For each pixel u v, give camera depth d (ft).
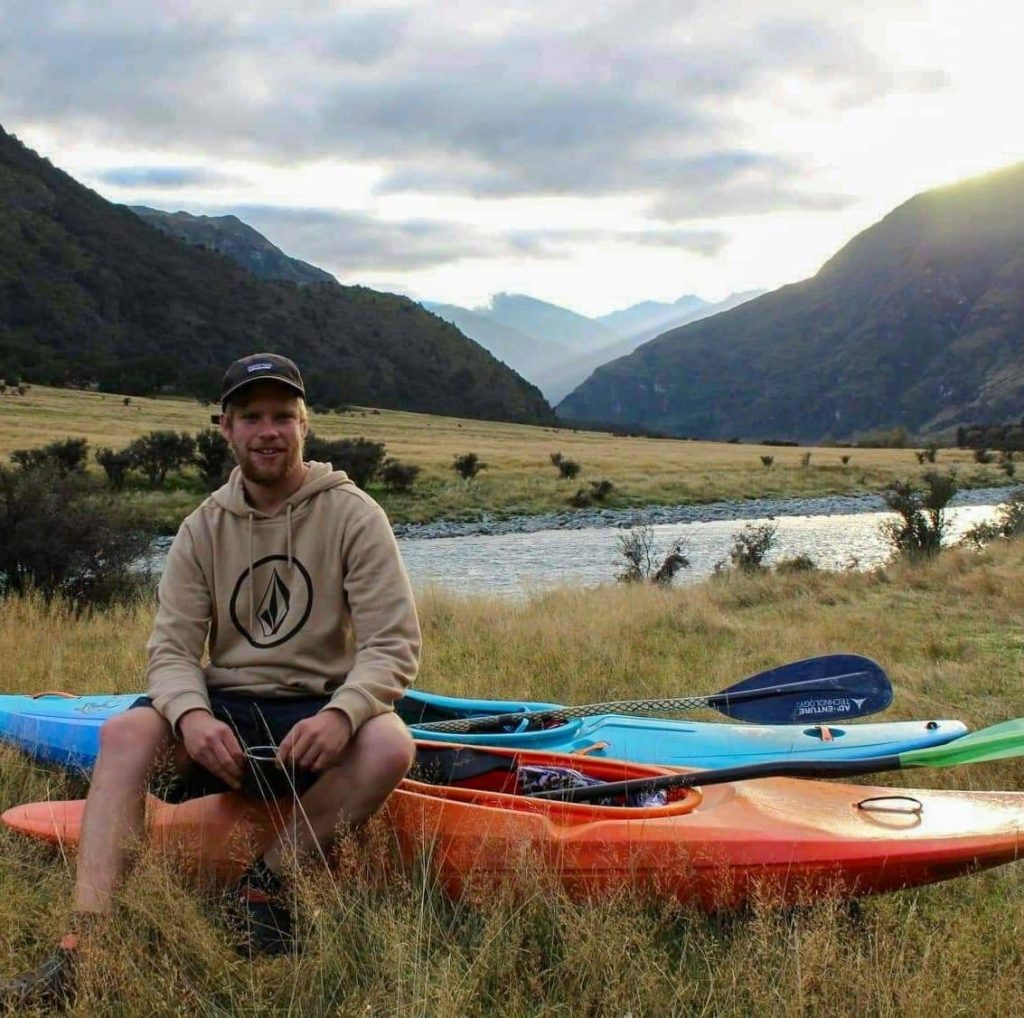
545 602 43.16
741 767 13.58
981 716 22.94
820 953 10.18
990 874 13.73
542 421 605.73
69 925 10.40
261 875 11.69
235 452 12.40
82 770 16.93
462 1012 9.64
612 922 10.89
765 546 67.51
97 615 36.47
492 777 15.19
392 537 12.57
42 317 490.49
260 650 12.50
